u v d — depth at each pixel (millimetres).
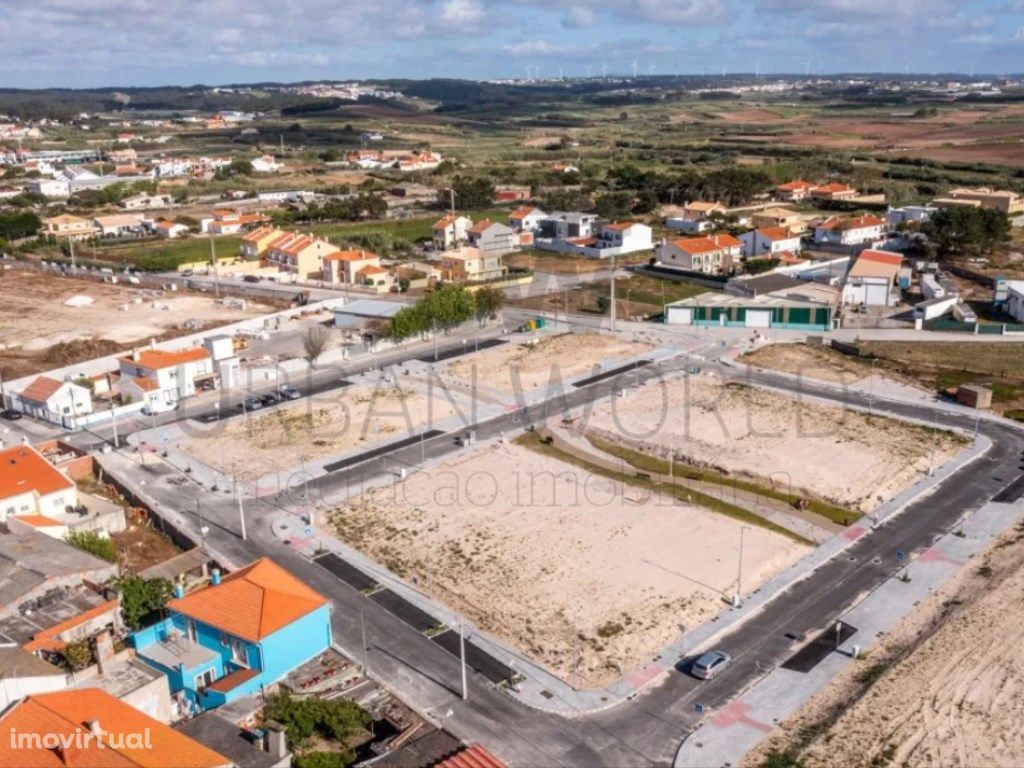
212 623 54812
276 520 76375
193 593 58969
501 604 63844
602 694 54375
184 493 81688
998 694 52938
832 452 88188
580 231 195625
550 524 75125
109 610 56969
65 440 94500
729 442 91000
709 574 67188
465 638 59969
